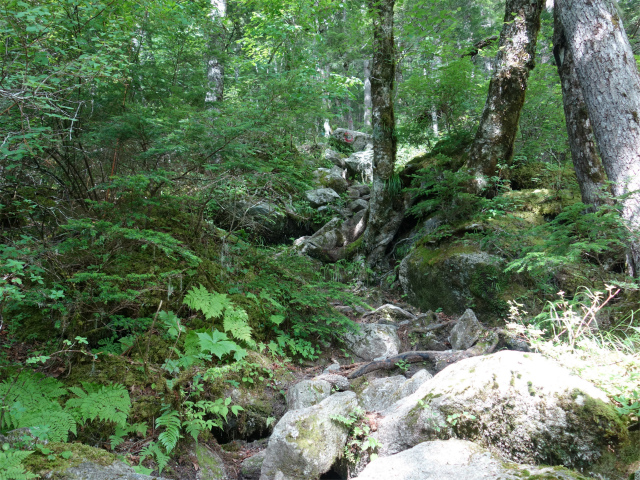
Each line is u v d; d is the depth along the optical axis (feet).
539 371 8.54
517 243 18.39
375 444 9.44
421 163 26.63
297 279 17.97
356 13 30.60
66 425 8.57
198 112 16.07
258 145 17.99
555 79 29.48
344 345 16.60
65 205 14.98
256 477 10.05
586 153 19.76
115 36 13.70
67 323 11.41
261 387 12.89
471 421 8.45
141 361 11.38
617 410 7.82
